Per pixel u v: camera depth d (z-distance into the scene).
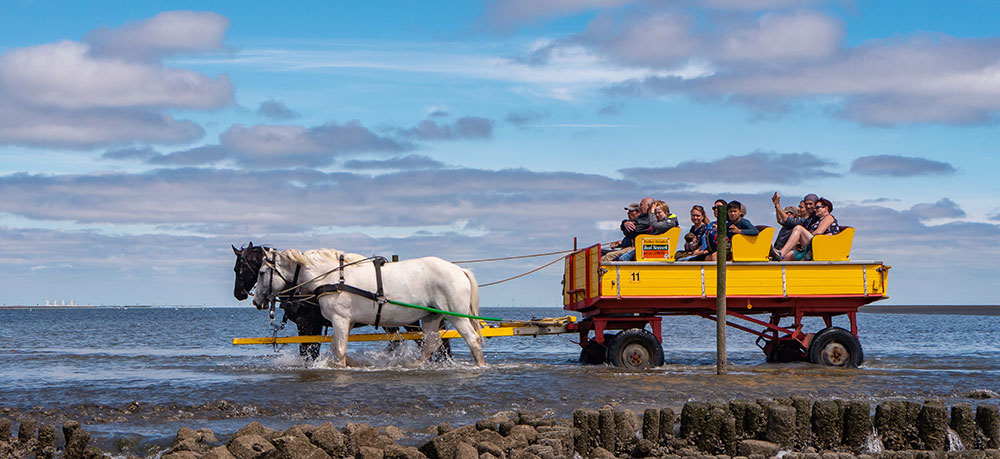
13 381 14.91
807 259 16.38
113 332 49.44
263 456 8.51
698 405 10.02
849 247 16.27
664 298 15.73
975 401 12.41
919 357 21.14
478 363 16.25
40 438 9.52
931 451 9.42
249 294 17.11
